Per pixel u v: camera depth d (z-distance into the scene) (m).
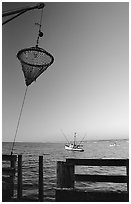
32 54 6.21
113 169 53.84
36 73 6.60
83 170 52.53
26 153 108.69
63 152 118.38
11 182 6.82
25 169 49.34
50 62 6.38
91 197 5.62
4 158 7.05
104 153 106.12
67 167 6.09
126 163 5.72
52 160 74.62
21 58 6.20
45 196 7.24
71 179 6.05
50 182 30.42
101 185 30.31
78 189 5.78
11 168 6.88
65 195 5.76
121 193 5.50
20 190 6.99
